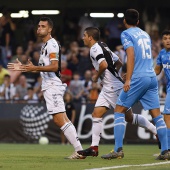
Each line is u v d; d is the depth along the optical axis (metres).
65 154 32.06
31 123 48.88
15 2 66.56
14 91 52.62
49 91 27.17
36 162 26.00
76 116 48.69
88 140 48.47
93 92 50.53
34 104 48.97
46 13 67.00
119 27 63.84
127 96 26.67
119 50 55.88
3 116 49.28
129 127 48.00
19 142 49.03
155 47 58.69
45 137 48.62
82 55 58.59
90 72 53.31
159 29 65.06
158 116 27.09
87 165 24.42
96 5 66.75
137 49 26.59
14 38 63.41
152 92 26.98
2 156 29.91
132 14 27.08
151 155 31.80
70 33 65.44
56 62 26.83
